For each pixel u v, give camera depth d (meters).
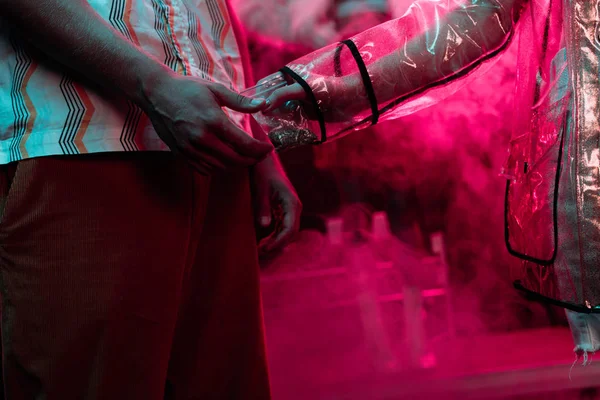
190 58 0.93
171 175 0.88
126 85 0.77
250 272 1.03
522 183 0.93
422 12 0.94
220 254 0.99
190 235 0.92
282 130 0.92
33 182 0.77
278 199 1.18
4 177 0.81
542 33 0.89
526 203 0.91
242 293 1.02
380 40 0.93
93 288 0.78
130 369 0.80
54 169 0.77
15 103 0.80
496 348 2.63
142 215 0.83
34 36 0.75
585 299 0.80
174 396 0.96
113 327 0.78
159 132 0.80
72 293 0.77
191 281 0.96
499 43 0.92
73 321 0.77
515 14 0.92
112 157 0.81
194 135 0.75
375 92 0.90
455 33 0.90
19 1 0.73
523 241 0.93
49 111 0.79
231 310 1.00
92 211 0.79
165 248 0.85
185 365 0.96
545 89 0.89
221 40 1.04
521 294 3.17
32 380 0.79
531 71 0.92
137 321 0.81
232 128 0.76
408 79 0.90
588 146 0.79
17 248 0.77
